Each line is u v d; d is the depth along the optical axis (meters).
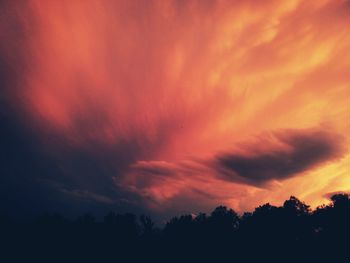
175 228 83.25
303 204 74.56
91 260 81.31
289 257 67.62
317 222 71.00
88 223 89.25
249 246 71.62
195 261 75.31
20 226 88.69
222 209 82.69
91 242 83.31
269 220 73.38
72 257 81.50
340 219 65.94
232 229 78.88
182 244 78.12
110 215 90.81
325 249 64.81
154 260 79.62
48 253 81.94
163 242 82.56
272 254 69.06
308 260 65.94
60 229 86.88
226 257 72.88
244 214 81.69
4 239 83.94
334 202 69.81
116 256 81.44
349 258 61.34
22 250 82.25
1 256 79.94
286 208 74.19
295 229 71.19
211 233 77.56
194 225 81.50
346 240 63.03
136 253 81.44
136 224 91.38
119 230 85.75
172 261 77.56
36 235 85.00
